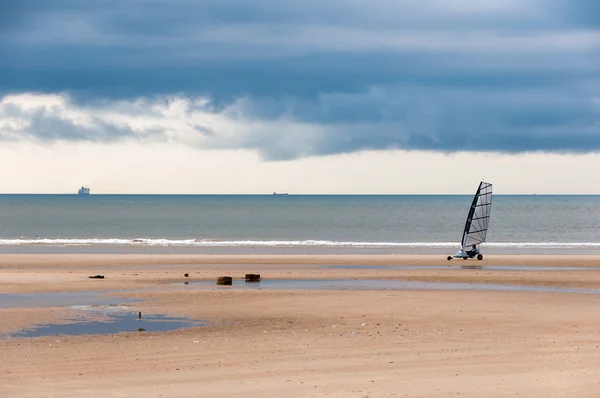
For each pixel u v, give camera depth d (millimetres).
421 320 65812
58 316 68500
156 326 62812
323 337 56406
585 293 89312
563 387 36750
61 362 46062
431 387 37031
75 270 119875
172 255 151875
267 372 42000
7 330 60531
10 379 40531
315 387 37312
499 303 77688
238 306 75188
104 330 60656
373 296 83375
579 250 184000
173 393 36281
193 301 79438
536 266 134750
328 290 91250
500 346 51219
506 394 35344
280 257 148625
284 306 75000
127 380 39969
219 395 35688
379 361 45438
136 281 102375
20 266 127000
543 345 51594
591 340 54156
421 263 139375
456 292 88562
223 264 133375
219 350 50469
